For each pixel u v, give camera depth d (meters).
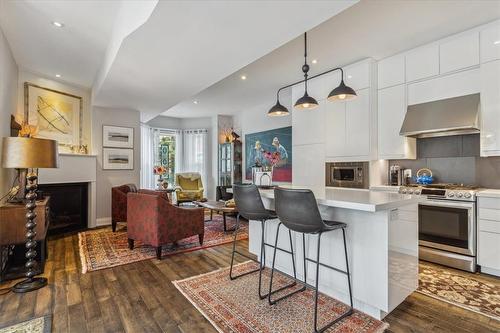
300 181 4.81
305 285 2.46
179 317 2.02
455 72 3.16
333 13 2.07
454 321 1.97
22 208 2.74
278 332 1.83
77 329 1.87
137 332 1.84
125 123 5.59
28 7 2.63
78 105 5.10
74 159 4.73
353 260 2.10
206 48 2.69
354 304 2.15
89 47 3.51
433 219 3.14
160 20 2.15
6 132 3.30
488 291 2.43
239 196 2.52
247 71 4.39
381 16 2.77
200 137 8.43
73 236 4.40
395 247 1.97
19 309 2.12
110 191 5.39
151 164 7.76
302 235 2.52
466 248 2.89
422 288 2.49
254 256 3.40
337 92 2.86
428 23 2.92
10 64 3.53
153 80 3.66
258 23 2.20
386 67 3.80
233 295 2.35
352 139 4.02
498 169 3.15
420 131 3.29
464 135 3.42
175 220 3.47
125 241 4.10
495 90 2.87
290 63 4.05
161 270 2.94
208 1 1.91
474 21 2.89
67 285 2.56
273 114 3.58
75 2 2.56
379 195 2.34
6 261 3.01
